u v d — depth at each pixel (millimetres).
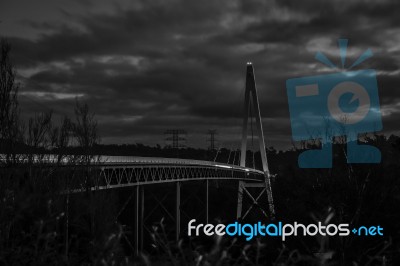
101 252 2629
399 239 5898
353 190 5922
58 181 14539
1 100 13641
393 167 6289
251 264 2627
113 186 41562
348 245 5430
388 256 5453
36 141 14391
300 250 5688
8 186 4902
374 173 6016
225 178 91500
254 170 115000
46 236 2834
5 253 3066
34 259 2900
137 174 49969
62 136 20094
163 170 60000
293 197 6383
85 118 22531
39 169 12430
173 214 78625
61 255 3236
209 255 2262
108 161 41125
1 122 13516
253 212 7672
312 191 6109
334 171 6227
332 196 5812
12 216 3525
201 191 89688
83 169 20375
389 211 5957
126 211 67312
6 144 13094
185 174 70875
